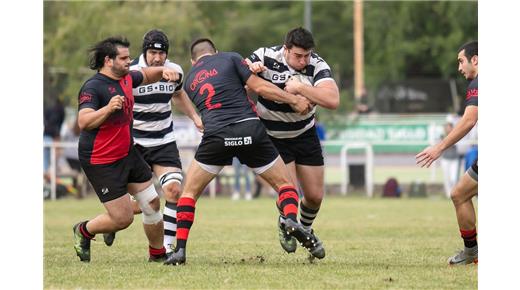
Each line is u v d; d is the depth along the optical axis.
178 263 22.77
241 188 59.03
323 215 40.75
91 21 68.06
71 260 24.20
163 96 26.12
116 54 22.44
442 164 52.91
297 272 21.42
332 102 22.67
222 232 32.75
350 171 57.78
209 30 76.94
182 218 22.81
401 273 21.34
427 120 71.12
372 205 47.44
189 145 57.56
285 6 117.31
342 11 111.94
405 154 72.50
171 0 70.88
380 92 100.12
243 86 22.73
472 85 22.47
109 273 21.31
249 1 112.88
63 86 77.75
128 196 23.11
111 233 24.20
